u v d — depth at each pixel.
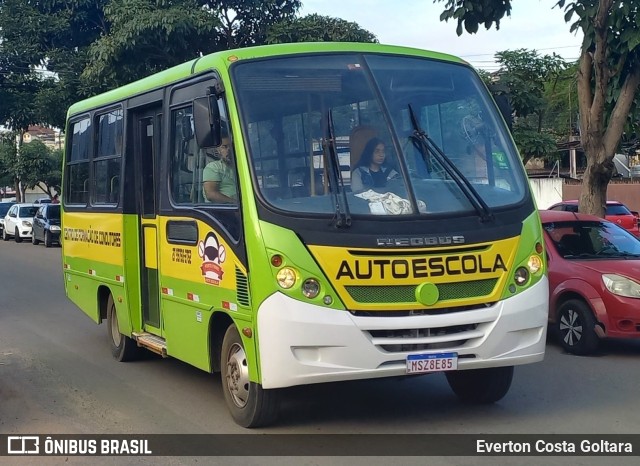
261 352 5.61
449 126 6.39
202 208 6.52
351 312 5.52
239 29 24.20
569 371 8.22
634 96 13.20
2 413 6.99
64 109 27.73
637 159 45.12
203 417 6.68
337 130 5.98
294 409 6.78
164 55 22.34
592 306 8.81
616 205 23.59
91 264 9.55
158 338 7.96
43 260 23.17
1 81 29.06
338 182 5.74
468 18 12.20
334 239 5.52
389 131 6.12
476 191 6.10
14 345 10.14
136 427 6.45
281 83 6.14
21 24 27.75
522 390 7.41
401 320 5.55
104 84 22.75
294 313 5.46
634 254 9.59
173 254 7.11
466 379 6.94
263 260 5.56
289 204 5.66
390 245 5.57
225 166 6.20
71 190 10.54
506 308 5.88
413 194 5.86
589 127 12.96
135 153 8.36
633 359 8.81
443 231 5.75
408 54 6.62
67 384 8.01
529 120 29.08
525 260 6.02
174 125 7.23
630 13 11.66
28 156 49.31
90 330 11.19
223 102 6.18
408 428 6.20
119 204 8.49
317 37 23.17
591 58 12.87
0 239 35.84
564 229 9.87
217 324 6.54
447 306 5.69
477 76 6.81
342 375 5.50
